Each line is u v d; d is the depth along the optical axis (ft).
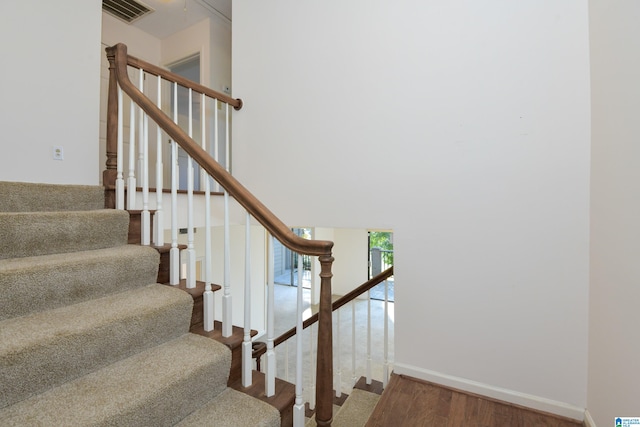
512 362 6.13
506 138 6.11
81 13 8.74
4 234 4.47
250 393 4.47
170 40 13.52
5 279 3.82
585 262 5.56
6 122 7.42
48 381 3.48
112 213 5.70
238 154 9.29
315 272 22.08
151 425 3.52
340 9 7.77
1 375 3.11
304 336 13.74
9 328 3.67
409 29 6.97
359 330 16.26
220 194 8.84
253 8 9.07
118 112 6.41
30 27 7.79
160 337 4.61
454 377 6.59
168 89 13.69
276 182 8.64
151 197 7.16
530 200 5.95
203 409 4.09
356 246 22.81
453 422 5.55
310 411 8.10
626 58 4.17
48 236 4.91
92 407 3.24
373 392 8.12
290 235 4.18
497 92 6.17
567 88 5.64
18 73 7.59
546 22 5.79
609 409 4.64
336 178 7.82
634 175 3.92
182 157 12.80
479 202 6.36
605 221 4.83
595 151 5.25
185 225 7.86
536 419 5.65
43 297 4.17
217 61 12.78
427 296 6.85
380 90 7.29
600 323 5.00
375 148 7.35
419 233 6.91
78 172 8.71
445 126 6.63
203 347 4.56
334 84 7.84
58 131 8.30
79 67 8.71
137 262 5.23
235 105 9.10
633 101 3.97
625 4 4.19
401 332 7.11
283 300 23.29
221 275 14.15
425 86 6.81
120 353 4.13
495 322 6.26
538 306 5.92
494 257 6.25
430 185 6.79
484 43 6.28
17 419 3.03
